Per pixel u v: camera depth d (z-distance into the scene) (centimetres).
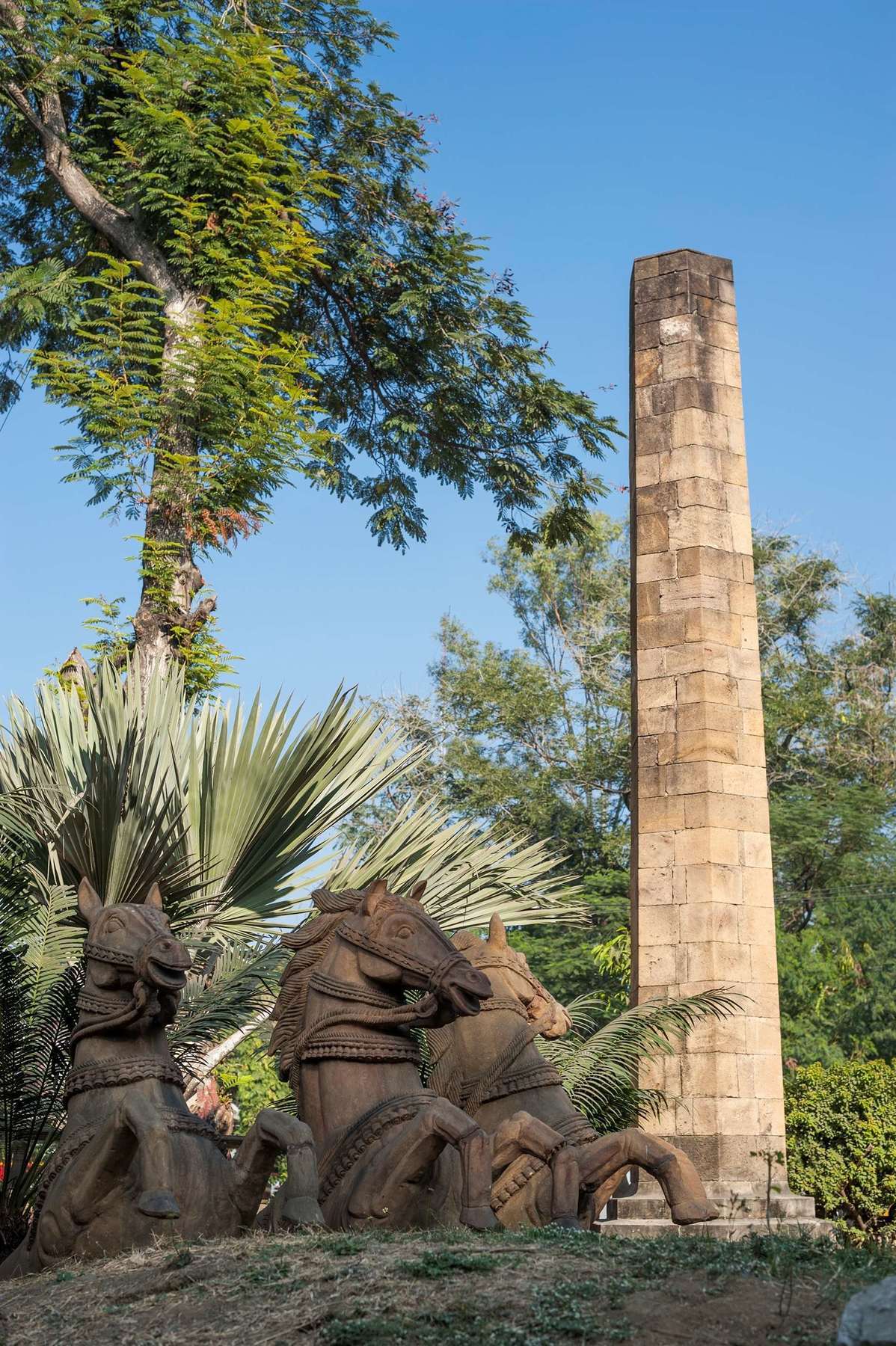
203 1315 478
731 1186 1131
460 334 2156
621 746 3325
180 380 1706
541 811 3272
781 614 3494
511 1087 723
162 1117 629
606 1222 1077
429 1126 602
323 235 2147
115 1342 468
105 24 1873
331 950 686
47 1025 838
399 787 2753
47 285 1964
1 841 938
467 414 2250
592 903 2805
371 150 2147
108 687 1107
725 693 1278
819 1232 1080
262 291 1736
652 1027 1076
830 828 2997
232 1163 650
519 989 767
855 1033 2652
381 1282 478
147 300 1697
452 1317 442
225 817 1061
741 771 1266
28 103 1908
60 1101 858
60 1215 615
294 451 1720
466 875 1052
